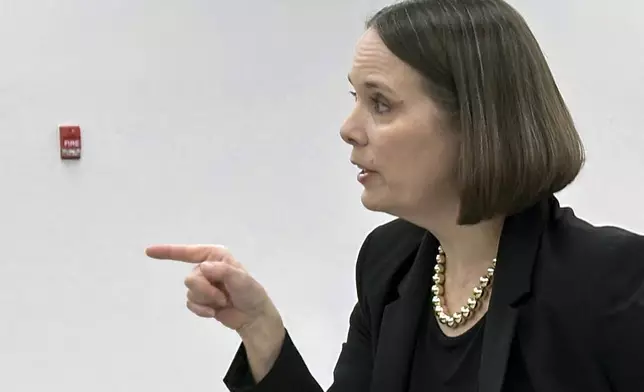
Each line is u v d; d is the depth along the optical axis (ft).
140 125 11.82
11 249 11.47
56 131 11.46
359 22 12.63
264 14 12.23
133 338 12.09
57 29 11.37
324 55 12.56
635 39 11.68
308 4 12.42
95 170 11.69
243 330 5.59
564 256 4.71
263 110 12.36
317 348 13.03
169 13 11.80
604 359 4.43
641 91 11.72
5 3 11.16
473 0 4.85
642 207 12.00
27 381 11.73
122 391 12.12
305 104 12.55
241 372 5.69
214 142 12.17
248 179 12.39
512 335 4.62
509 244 4.89
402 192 4.95
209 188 12.21
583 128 11.89
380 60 4.84
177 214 12.10
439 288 5.40
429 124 4.78
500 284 4.81
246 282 5.32
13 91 11.27
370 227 13.05
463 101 4.67
